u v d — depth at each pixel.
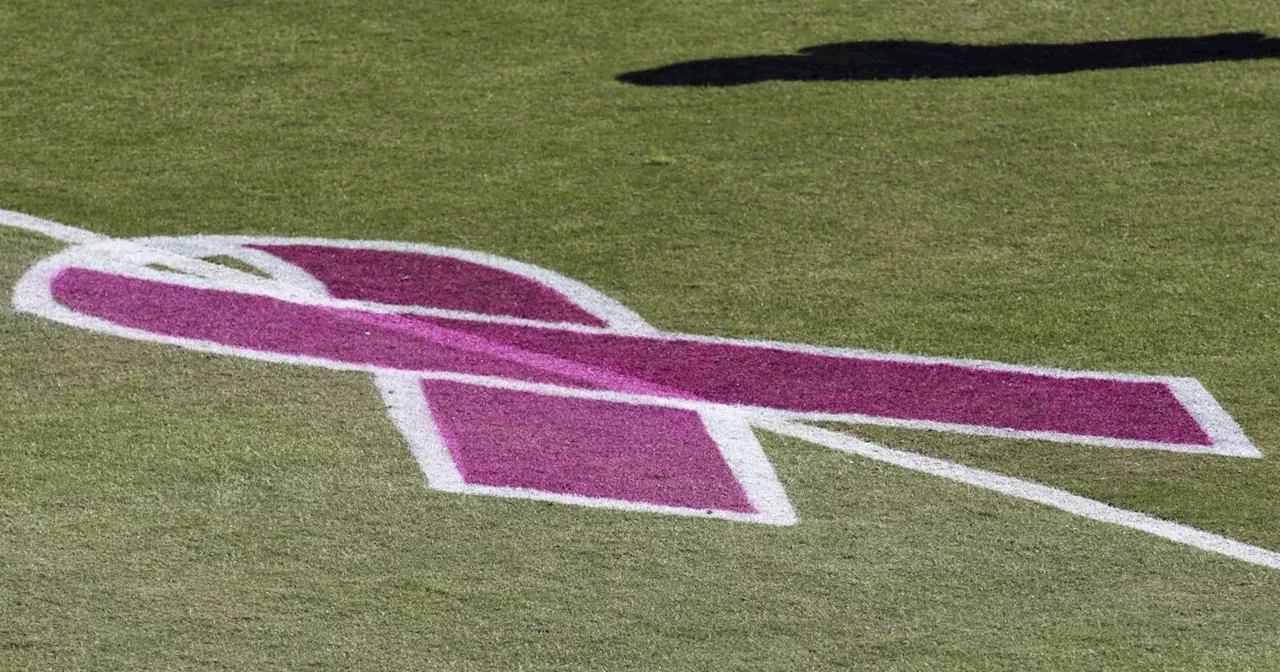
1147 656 19.92
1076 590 21.70
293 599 21.03
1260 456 25.91
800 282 33.12
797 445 26.23
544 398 27.86
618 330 30.92
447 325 31.02
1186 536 23.36
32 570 21.55
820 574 22.05
